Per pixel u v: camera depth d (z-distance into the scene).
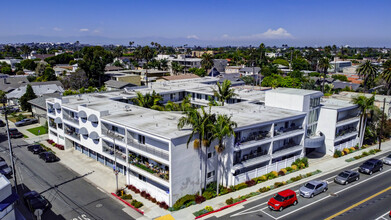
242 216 31.81
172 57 192.25
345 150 53.12
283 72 140.88
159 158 34.03
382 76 82.50
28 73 136.62
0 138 59.22
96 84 115.38
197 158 35.22
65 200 35.16
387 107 65.81
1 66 150.75
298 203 34.88
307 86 93.50
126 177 39.41
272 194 37.19
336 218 31.44
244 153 40.88
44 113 67.38
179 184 33.72
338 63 166.38
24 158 48.78
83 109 47.06
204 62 138.38
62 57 188.00
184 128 36.44
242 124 38.97
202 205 34.03
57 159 47.81
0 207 25.44
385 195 37.03
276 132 43.06
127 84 93.50
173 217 31.58
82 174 42.66
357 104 55.22
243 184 38.62
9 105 85.12
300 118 47.38
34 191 35.28
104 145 44.22
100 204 34.34
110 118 41.81
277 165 43.66
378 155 53.00
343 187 39.47
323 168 46.09
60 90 95.00
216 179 38.72
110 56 156.75
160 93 65.81
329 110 51.38
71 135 51.69
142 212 32.38
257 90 71.19
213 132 33.56
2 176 28.69
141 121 40.03
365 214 32.25
